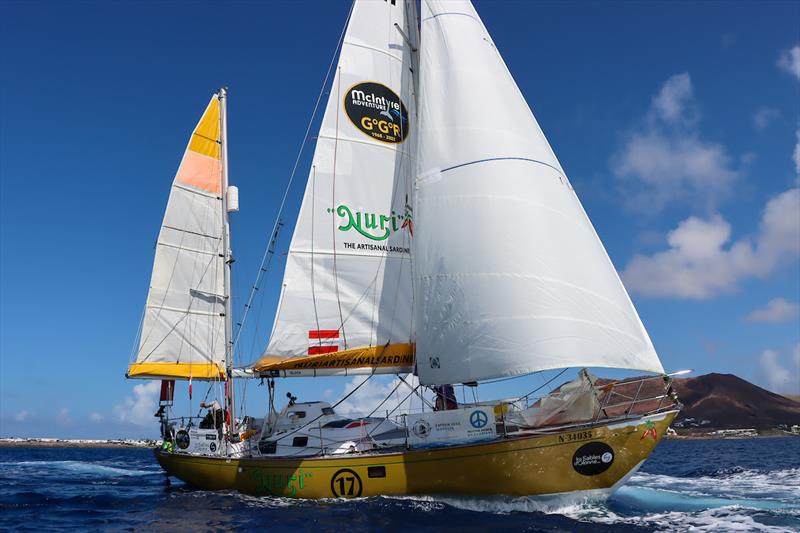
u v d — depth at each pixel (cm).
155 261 2186
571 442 1310
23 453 5181
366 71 1833
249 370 1706
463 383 1413
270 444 1569
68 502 1678
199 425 1880
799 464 2416
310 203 1702
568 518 1251
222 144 2159
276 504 1435
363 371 1625
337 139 1758
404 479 1380
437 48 1641
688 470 2247
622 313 1368
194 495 1623
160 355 2152
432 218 1498
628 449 1320
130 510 1520
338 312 1673
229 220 2077
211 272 2281
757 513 1294
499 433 1334
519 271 1365
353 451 1460
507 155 1480
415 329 1589
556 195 1468
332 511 1323
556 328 1310
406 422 1398
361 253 1719
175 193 2238
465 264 1420
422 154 1560
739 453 3375
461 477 1341
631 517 1262
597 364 1296
